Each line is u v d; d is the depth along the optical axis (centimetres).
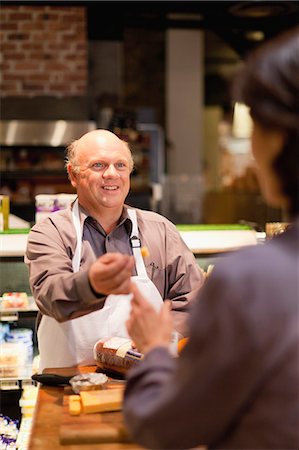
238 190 938
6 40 696
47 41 700
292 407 102
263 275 103
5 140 680
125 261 188
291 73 107
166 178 926
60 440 162
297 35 111
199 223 921
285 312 101
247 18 778
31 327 329
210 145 1013
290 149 107
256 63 111
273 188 112
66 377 205
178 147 955
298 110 106
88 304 204
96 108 756
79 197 256
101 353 215
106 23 746
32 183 708
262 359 100
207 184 985
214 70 1012
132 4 654
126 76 938
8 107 693
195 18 788
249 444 106
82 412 176
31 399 297
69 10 698
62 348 239
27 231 315
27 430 285
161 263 258
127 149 257
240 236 323
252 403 105
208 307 105
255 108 109
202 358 103
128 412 116
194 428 106
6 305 298
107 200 248
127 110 775
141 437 113
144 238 257
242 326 101
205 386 103
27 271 315
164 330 131
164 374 117
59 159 708
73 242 248
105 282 190
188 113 952
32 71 703
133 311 134
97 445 162
